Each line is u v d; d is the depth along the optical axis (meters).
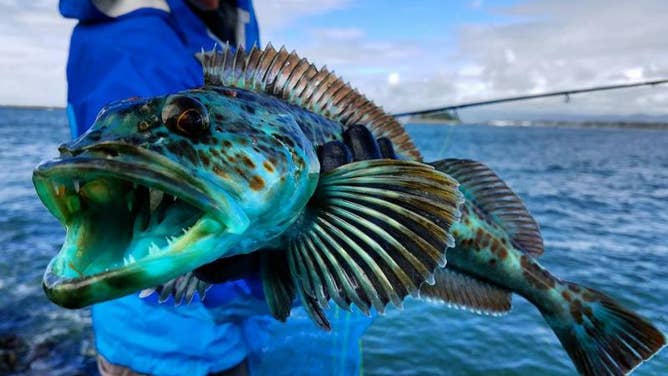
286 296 0.33
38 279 1.38
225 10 0.54
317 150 0.35
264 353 0.47
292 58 0.37
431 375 0.95
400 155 0.42
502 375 0.96
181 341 0.41
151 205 0.26
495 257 0.47
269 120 0.31
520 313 1.18
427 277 0.31
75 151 0.25
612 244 1.78
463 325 1.13
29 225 1.92
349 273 0.31
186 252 0.25
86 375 0.95
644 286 1.37
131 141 0.25
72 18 0.44
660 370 0.93
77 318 1.16
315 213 0.33
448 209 0.32
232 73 0.36
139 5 0.43
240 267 0.34
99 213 0.25
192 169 0.26
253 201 0.28
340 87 0.39
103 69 0.40
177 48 0.43
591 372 0.48
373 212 0.31
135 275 0.23
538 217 2.26
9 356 0.98
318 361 0.49
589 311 0.48
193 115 0.27
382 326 1.12
